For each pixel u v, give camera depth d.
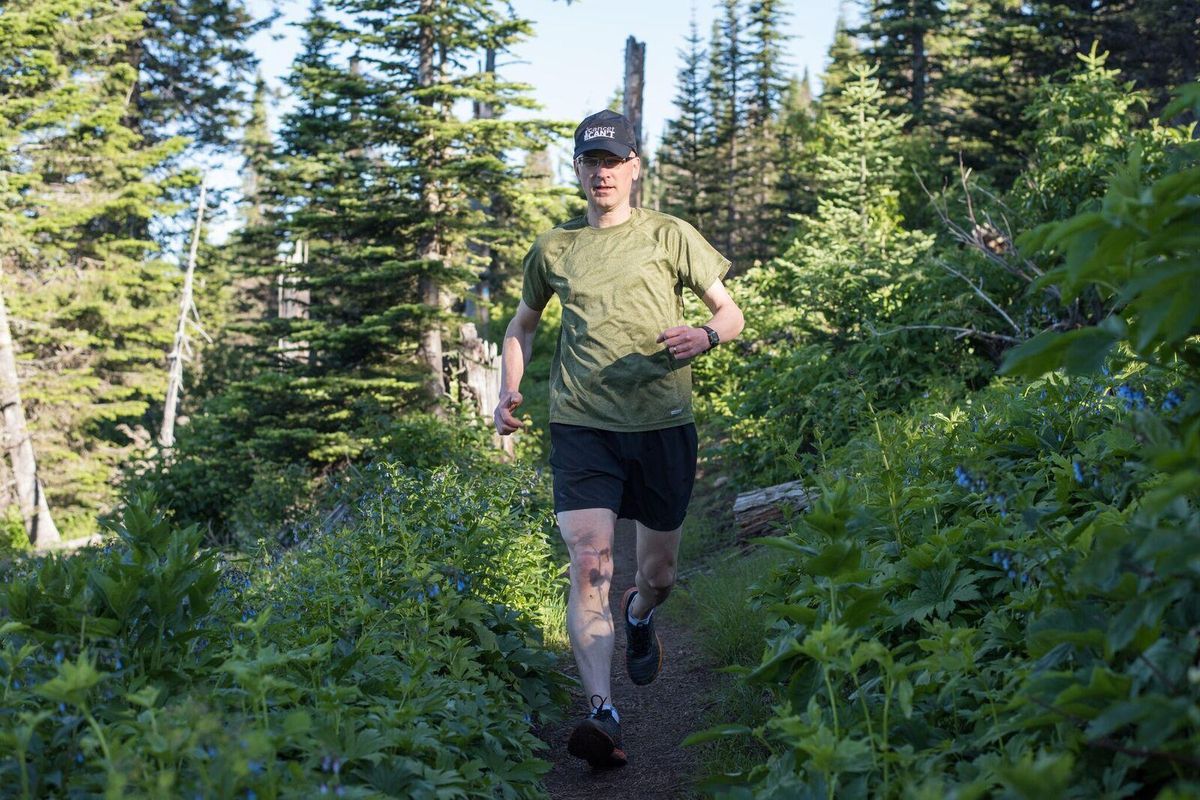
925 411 6.07
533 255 3.88
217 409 16.22
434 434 11.52
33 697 2.36
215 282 25.75
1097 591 2.07
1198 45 20.22
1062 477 2.83
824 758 1.99
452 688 3.16
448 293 14.04
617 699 4.43
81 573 2.62
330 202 14.04
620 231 3.74
